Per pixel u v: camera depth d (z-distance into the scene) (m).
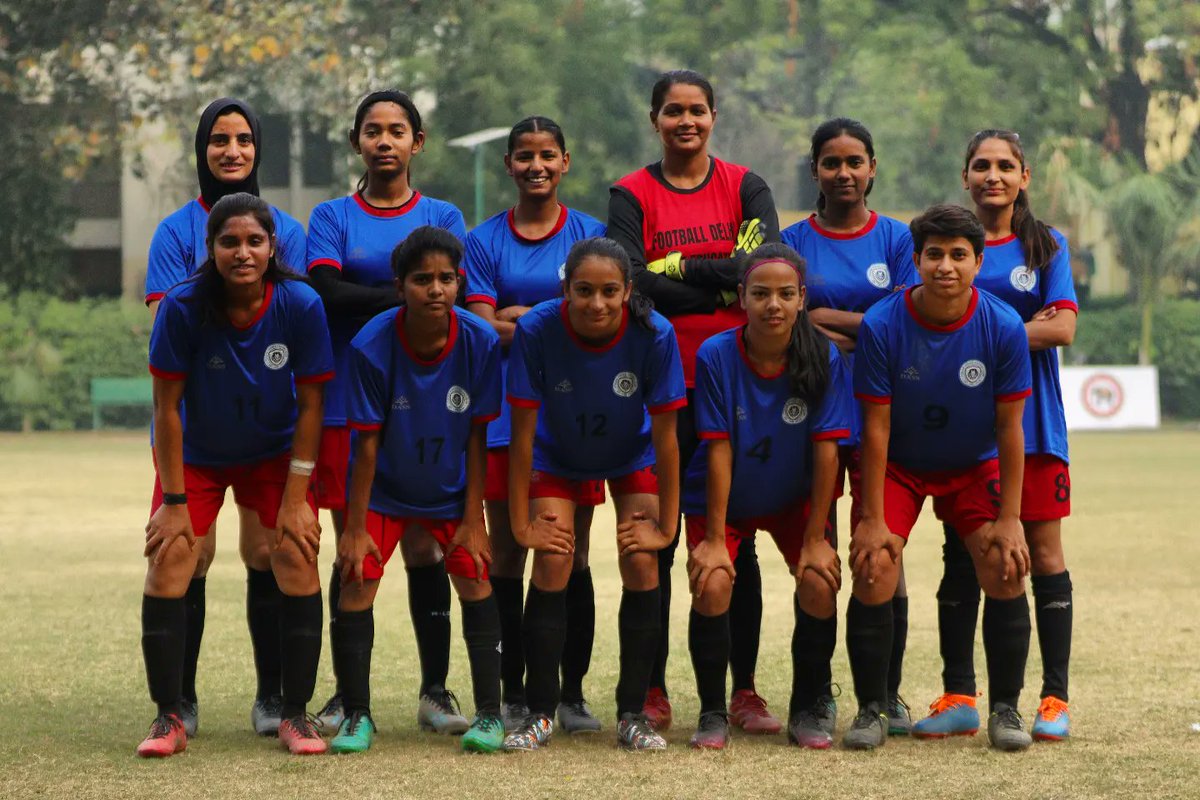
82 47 35.09
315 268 5.90
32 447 28.33
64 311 35.97
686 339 5.89
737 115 49.59
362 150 5.98
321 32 36.75
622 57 43.31
